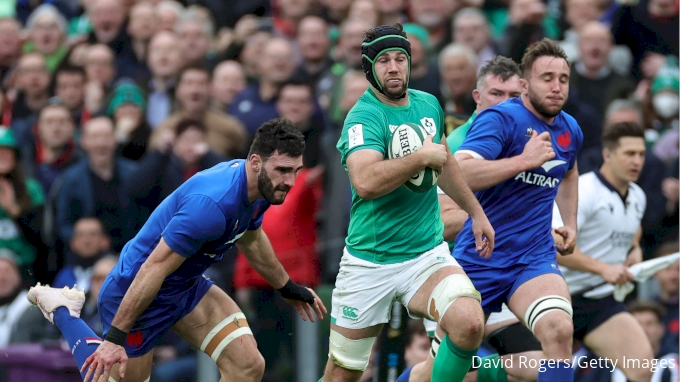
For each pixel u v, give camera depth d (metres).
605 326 23.59
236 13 36.78
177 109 29.78
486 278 19.25
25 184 29.28
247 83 31.81
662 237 29.56
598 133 29.70
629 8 34.00
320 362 23.59
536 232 19.16
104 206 28.69
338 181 25.59
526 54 19.12
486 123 18.94
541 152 18.14
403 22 33.97
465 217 20.44
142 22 34.34
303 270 24.36
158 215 18.06
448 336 17.64
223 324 18.97
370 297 18.55
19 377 24.14
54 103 32.75
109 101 32.09
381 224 18.14
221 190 17.20
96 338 19.16
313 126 28.92
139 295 17.25
